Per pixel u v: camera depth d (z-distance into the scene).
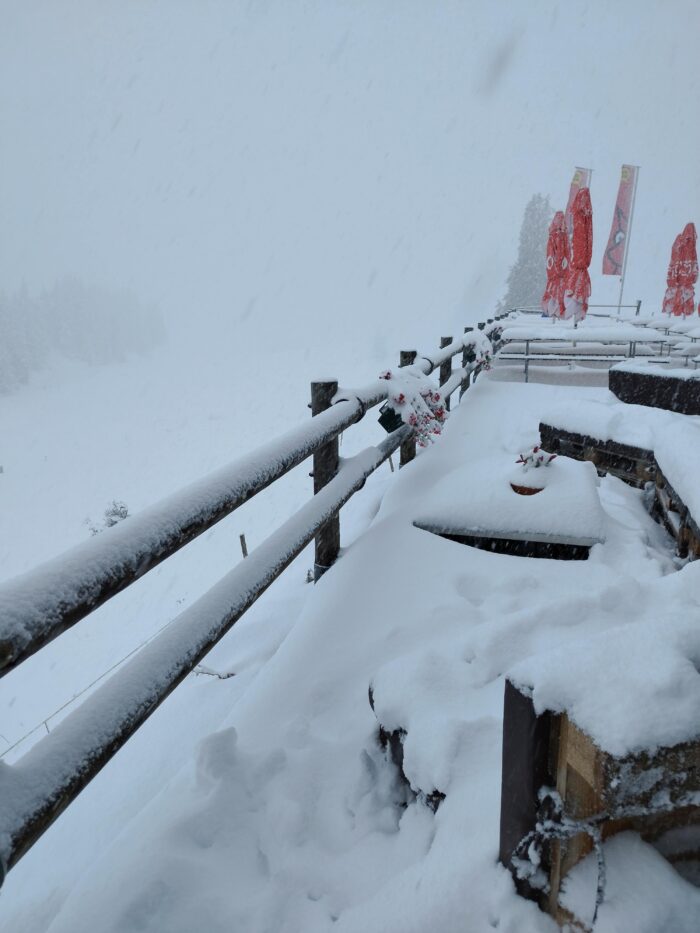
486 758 1.41
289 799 1.55
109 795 1.97
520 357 10.45
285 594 3.35
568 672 0.94
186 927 1.24
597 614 1.89
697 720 0.87
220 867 1.38
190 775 1.66
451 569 2.76
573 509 2.96
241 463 1.91
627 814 0.88
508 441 5.11
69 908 1.30
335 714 1.90
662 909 0.93
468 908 1.13
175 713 2.38
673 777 0.88
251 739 1.80
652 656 0.95
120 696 1.30
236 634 3.02
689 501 2.69
